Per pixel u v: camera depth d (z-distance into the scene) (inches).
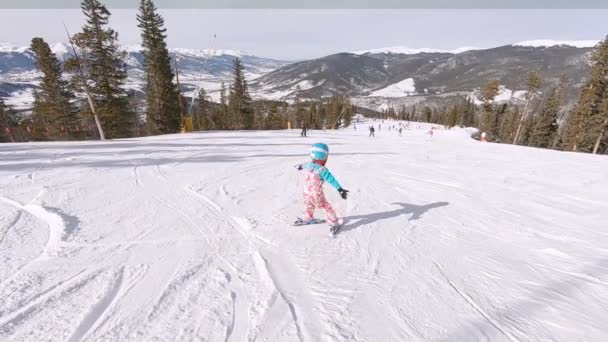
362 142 815.1
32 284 101.1
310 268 119.4
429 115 4940.9
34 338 79.4
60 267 112.3
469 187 270.2
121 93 1205.1
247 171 305.3
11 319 85.2
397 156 483.2
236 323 87.4
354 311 94.9
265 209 186.9
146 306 92.9
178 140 664.4
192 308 93.0
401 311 96.0
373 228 164.7
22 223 150.7
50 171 267.3
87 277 106.7
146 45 1279.5
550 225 177.8
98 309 91.0
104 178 249.0
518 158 482.3
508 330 89.6
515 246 147.4
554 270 124.9
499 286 112.1
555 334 88.5
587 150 1302.9
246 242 140.2
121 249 128.2
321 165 153.6
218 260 122.3
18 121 1861.5
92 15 1036.5
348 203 211.5
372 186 264.8
